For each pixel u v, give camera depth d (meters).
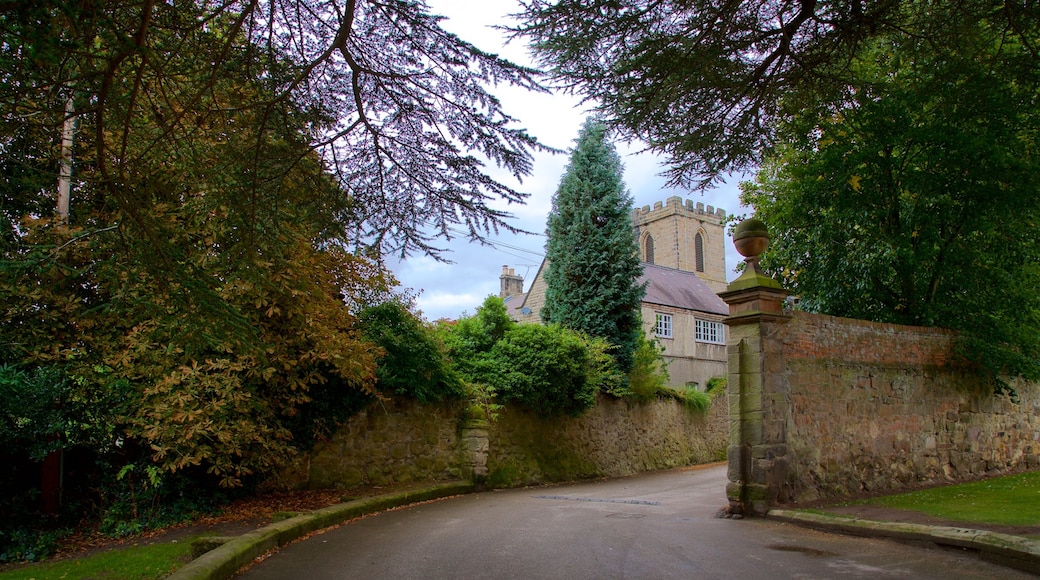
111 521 7.54
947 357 11.68
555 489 13.80
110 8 3.85
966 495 9.25
